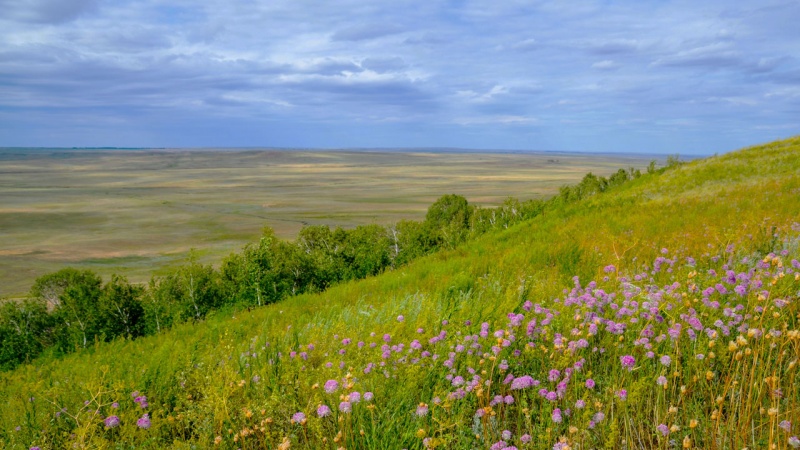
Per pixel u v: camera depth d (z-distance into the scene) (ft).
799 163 101.81
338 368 16.44
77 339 165.58
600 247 43.37
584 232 61.62
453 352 16.34
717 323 15.17
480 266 46.78
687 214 61.93
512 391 15.35
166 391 18.17
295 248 150.10
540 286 26.91
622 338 15.53
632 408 13.84
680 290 20.18
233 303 140.05
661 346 16.10
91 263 506.89
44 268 490.08
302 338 23.16
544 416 13.28
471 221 248.93
